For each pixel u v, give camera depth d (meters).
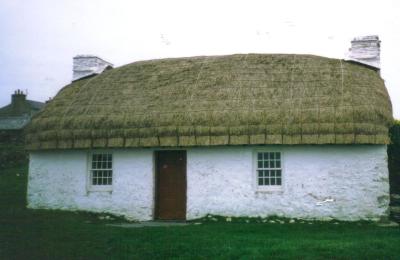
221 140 15.50
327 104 15.44
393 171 18.39
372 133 14.66
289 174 15.41
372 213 14.77
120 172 17.03
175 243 10.96
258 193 15.58
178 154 16.72
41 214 15.98
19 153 31.50
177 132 15.98
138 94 17.86
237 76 17.42
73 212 17.09
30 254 10.24
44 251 10.47
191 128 15.89
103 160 17.52
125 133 16.58
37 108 47.94
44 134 17.77
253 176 15.72
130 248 10.60
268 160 15.77
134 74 19.31
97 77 20.08
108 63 22.58
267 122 15.39
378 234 12.39
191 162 16.23
